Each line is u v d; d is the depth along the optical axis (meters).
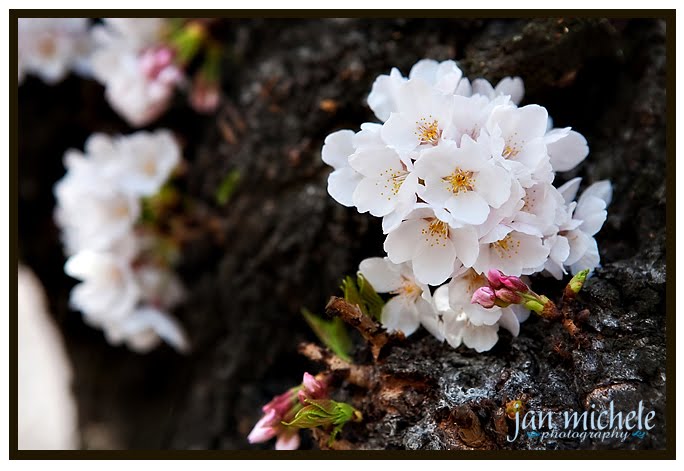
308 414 0.58
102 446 0.83
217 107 0.74
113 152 0.75
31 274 0.87
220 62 0.73
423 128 0.57
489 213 0.56
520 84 0.60
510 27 0.64
